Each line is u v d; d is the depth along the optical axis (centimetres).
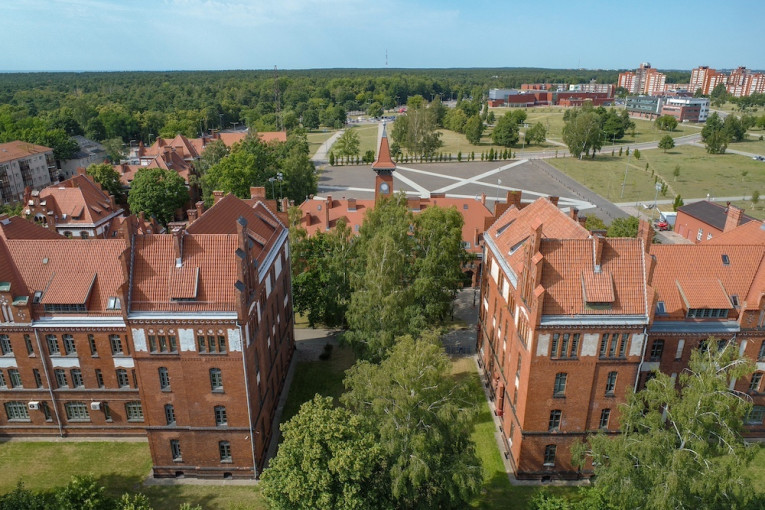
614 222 8444
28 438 5341
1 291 4716
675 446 3650
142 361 4478
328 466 3456
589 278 4369
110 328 4819
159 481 4841
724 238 6197
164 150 14338
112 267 4900
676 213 12025
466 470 3756
